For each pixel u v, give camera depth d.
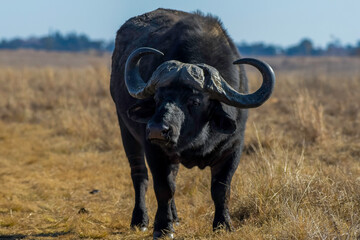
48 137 44.47
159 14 25.89
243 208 22.30
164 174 19.72
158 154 19.56
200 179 28.17
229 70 20.22
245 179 24.72
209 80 18.11
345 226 18.33
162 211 20.00
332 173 25.09
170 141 16.97
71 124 46.12
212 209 23.64
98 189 29.66
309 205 21.12
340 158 31.30
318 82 69.25
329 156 31.78
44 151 39.12
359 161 30.66
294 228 17.84
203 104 18.23
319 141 34.72
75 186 30.28
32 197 27.88
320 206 20.98
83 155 37.38
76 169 33.72
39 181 31.00
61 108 55.78
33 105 59.59
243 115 20.48
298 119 38.22
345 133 39.25
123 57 25.28
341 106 49.09
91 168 33.84
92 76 75.69
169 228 19.95
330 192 21.88
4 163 35.34
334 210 20.59
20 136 44.97
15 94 65.75
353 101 52.66
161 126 16.52
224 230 19.23
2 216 24.56
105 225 23.34
